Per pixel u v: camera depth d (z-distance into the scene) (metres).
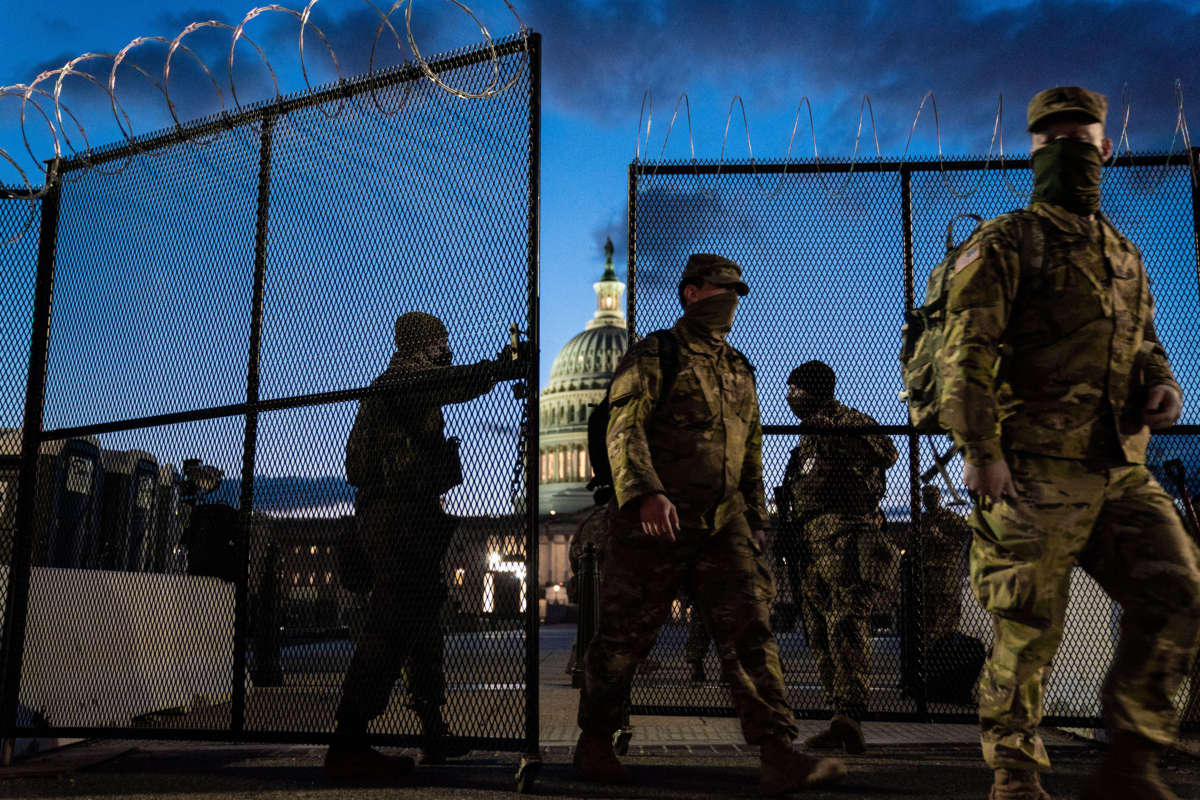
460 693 4.04
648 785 3.79
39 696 4.94
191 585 6.43
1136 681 2.73
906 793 3.59
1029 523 2.76
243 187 4.75
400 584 4.05
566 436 98.81
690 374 3.74
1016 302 2.87
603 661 3.78
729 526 3.77
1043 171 2.98
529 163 4.07
